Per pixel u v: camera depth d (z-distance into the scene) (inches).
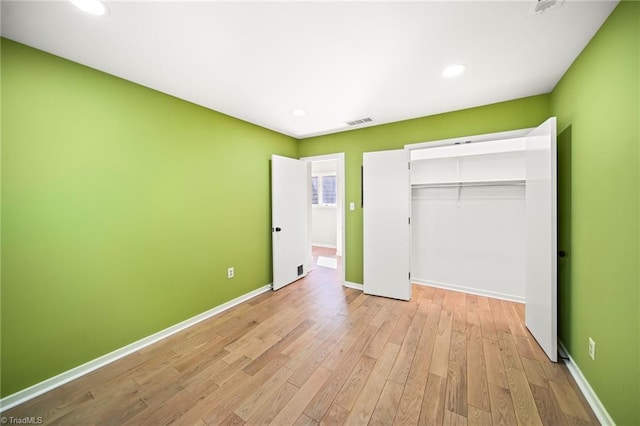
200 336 95.2
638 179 46.6
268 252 145.5
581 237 68.6
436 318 107.7
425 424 56.9
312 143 160.7
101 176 78.5
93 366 76.8
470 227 136.5
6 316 63.0
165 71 79.4
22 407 62.6
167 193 96.0
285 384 70.1
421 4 52.9
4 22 56.1
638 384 46.9
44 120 67.7
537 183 86.1
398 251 129.1
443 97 100.6
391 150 130.0
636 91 46.9
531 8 54.0
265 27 59.8
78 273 74.1
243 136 128.4
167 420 59.1
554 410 60.1
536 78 85.1
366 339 92.0
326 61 74.8
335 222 264.8
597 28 59.9
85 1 50.4
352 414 60.0
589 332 64.2
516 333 94.6
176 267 99.3
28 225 65.6
